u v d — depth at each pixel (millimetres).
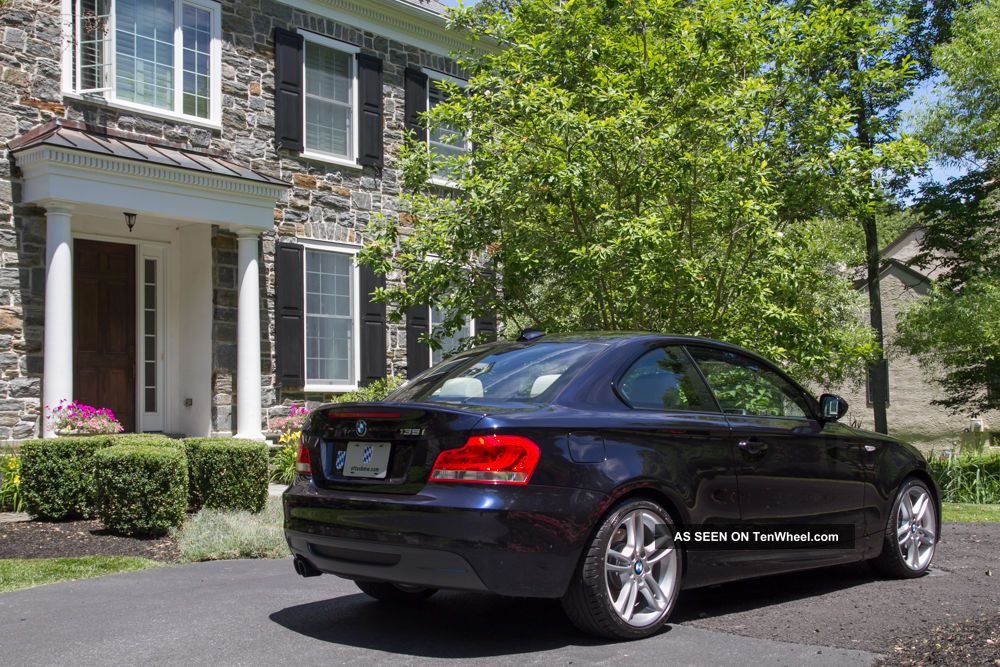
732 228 9297
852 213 9797
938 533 6234
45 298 11062
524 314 10273
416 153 10164
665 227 9430
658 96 9266
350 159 15047
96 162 11008
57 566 6430
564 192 8789
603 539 4156
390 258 15125
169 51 12812
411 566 4055
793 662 3844
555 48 9773
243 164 13555
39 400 11203
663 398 4762
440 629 4539
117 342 12773
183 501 7945
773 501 5023
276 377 13773
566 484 4086
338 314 14742
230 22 13555
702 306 9227
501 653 4062
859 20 9828
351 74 15180
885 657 3914
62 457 8523
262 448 9078
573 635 4391
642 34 9492
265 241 13805
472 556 3904
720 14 9055
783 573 6156
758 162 9062
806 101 10062
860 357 10688
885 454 5910
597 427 4297
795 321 9219
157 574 6215
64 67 11594
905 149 9461
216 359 13031
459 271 9844
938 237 18531
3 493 9547
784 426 5262
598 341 4926
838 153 9211
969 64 16219
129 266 12984
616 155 8984
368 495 4242
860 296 16266
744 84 8953
